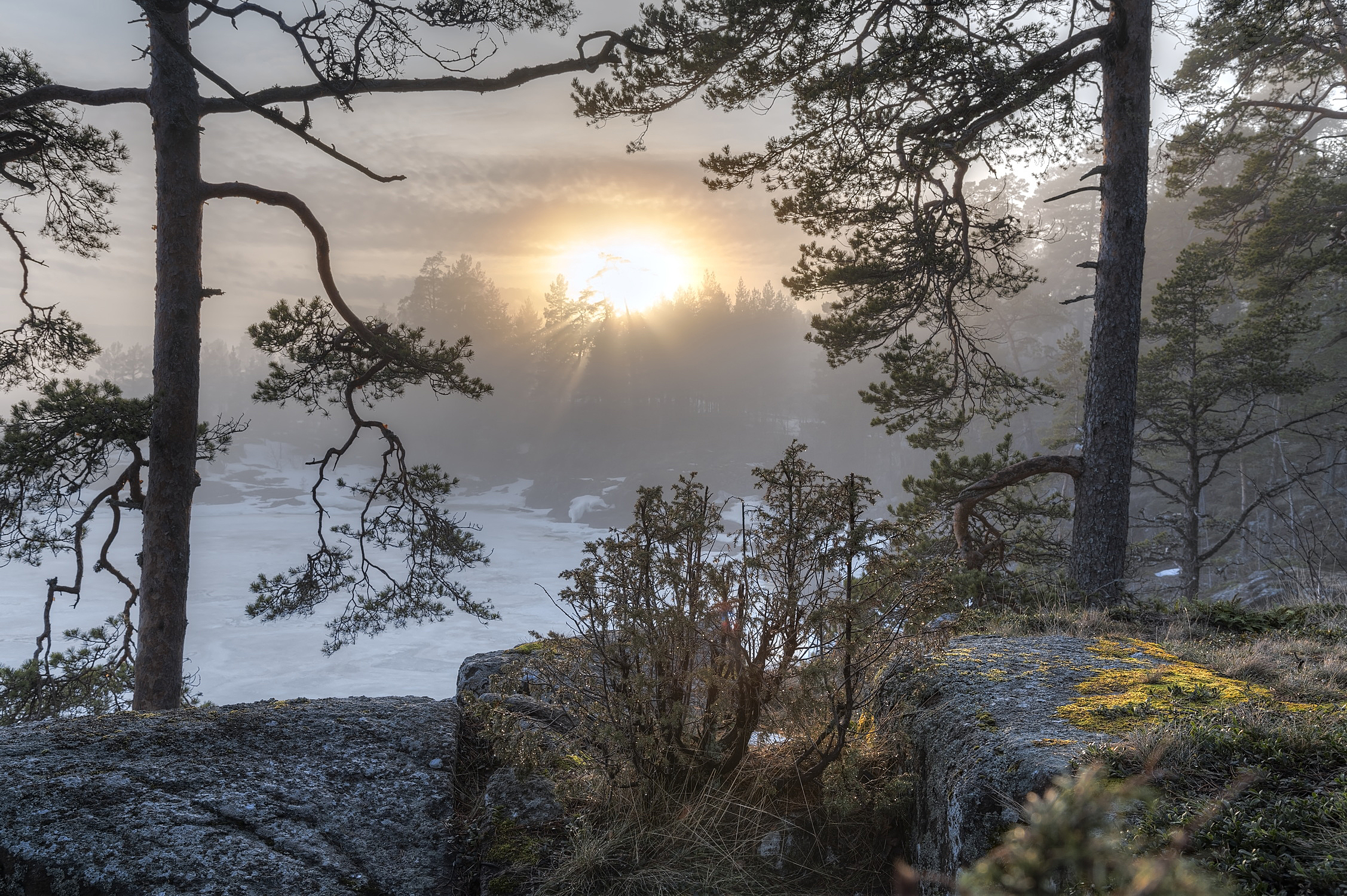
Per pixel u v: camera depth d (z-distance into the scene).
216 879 2.76
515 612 66.38
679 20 11.59
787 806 3.65
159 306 11.20
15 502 10.71
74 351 13.37
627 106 11.90
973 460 14.17
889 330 13.62
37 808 3.01
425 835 3.28
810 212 12.48
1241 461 32.94
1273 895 2.07
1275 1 14.68
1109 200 11.49
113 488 11.42
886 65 10.95
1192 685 3.55
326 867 2.96
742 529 3.75
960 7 10.89
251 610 13.07
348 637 15.19
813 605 3.57
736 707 3.73
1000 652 4.24
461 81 11.30
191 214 11.28
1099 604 8.95
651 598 3.58
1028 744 2.92
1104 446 11.34
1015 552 13.60
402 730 3.95
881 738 3.95
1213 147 21.14
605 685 3.60
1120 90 11.33
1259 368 20.28
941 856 3.00
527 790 3.56
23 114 12.32
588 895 3.03
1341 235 20.88
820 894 3.26
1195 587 19.58
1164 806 2.43
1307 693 3.51
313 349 12.59
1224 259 20.89
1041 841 0.96
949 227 12.54
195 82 11.27
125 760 3.42
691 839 3.33
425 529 14.09
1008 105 11.40
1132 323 11.35
